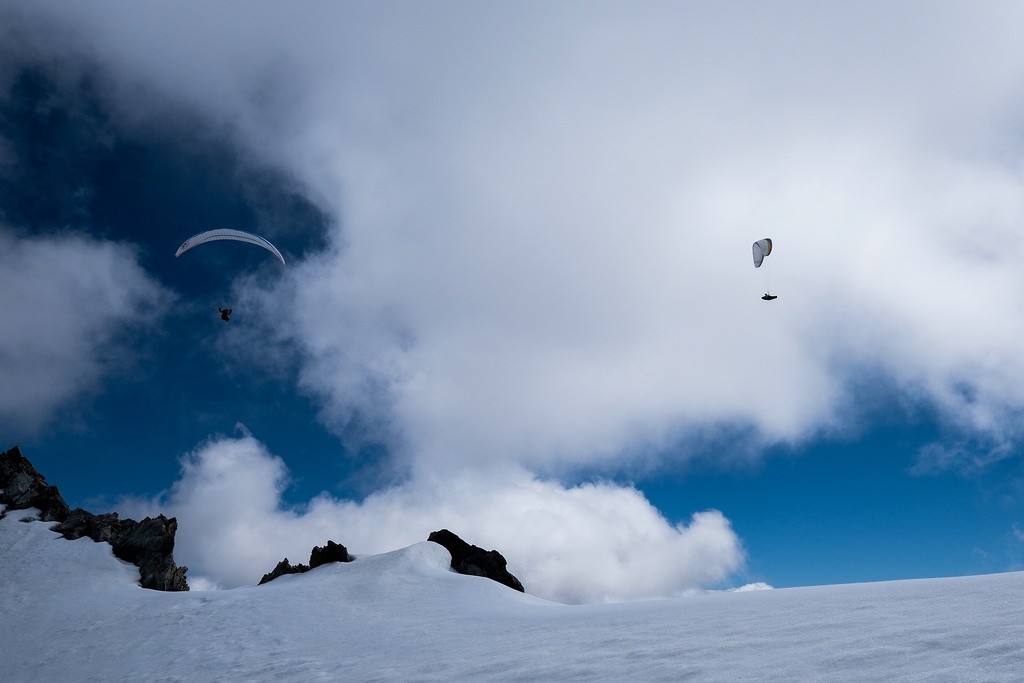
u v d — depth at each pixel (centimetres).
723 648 1283
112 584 6009
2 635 4638
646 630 1792
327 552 7212
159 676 2777
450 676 1530
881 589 2105
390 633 3209
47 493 7619
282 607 4741
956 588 1747
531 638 2095
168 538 6762
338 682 1845
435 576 5966
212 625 4209
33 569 6169
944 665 845
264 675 2291
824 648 1102
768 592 2697
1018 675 745
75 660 3706
